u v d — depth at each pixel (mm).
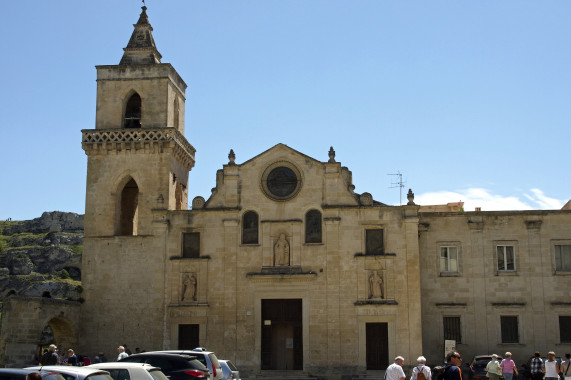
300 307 57969
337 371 56156
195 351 37219
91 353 59281
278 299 58219
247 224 59688
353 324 56781
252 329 57500
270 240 58844
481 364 49594
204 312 58031
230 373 39188
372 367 56281
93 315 60031
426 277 60344
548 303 58969
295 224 58750
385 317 56562
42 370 23641
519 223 60406
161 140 62844
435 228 61062
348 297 57219
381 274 57469
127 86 65125
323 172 59531
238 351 57312
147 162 63156
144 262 60438
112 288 60312
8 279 111062
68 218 140375
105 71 65562
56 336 59875
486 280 59812
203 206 60250
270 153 60281
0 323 58312
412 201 58344
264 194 59656
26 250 123062
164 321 58156
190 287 58594
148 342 58812
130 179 64938
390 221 58125
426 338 59438
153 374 29047
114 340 59281
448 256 60688
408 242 57500
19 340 53031
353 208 58438
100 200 63000
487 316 59281
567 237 59719
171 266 59188
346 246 58062
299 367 57031
